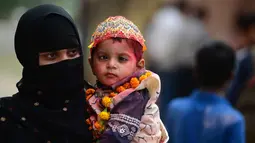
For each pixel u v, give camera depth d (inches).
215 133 356.8
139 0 1160.8
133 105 230.2
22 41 233.3
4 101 229.8
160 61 841.5
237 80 451.8
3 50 2091.5
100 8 1163.3
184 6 862.5
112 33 233.8
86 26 1147.9
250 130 423.5
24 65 235.6
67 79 231.5
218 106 361.4
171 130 378.3
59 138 226.2
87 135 232.4
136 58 240.4
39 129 225.6
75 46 234.5
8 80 1323.8
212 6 1122.0
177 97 840.3
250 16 495.2
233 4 1119.6
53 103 231.5
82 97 238.5
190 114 365.7
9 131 224.7
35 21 230.2
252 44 485.1
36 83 231.6
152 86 236.4
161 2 1077.1
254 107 427.2
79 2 1312.7
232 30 1116.5
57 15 231.5
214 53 365.7
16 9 2289.6
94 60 240.1
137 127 228.2
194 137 362.0
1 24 2369.6
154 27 850.1
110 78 235.9
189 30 838.5
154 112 235.0
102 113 231.1
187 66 838.5
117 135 225.3
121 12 1176.2
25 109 227.0
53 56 233.0
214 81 365.7
